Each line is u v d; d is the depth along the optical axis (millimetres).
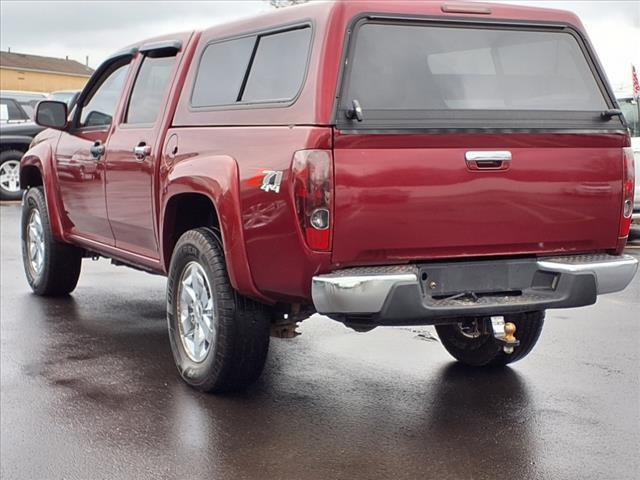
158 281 8750
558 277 4641
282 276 4430
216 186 4746
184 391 5203
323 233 4180
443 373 5605
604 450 4281
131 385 5324
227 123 4934
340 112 4227
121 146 6082
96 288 8344
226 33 5254
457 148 4398
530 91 4812
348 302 4148
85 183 6688
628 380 5414
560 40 4965
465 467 4078
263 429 4582
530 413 4820
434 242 4391
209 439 4441
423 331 6742
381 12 4453
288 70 4609
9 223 13180
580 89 4953
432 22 4605
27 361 5836
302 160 4184
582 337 6496
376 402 5023
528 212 4590
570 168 4676
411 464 4117
